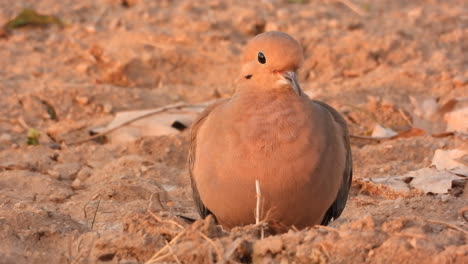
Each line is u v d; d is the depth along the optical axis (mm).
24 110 15344
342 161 8742
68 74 17516
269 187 8133
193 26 19141
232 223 8695
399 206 9961
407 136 13859
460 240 7586
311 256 7340
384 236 7445
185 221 9039
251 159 8102
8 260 7871
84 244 8359
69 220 9352
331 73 17406
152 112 14562
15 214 9047
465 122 13930
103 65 17875
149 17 20000
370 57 17750
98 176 12102
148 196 10984
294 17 20062
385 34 18891
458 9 21828
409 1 22734
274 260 7426
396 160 12633
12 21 19875
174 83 17297
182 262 7539
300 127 8164
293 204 8297
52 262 7945
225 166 8219
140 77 17406
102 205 10578
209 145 8445
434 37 19109
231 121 8289
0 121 14883
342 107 15203
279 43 8469
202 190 8672
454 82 16078
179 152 13281
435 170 11430
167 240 7977
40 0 21703
